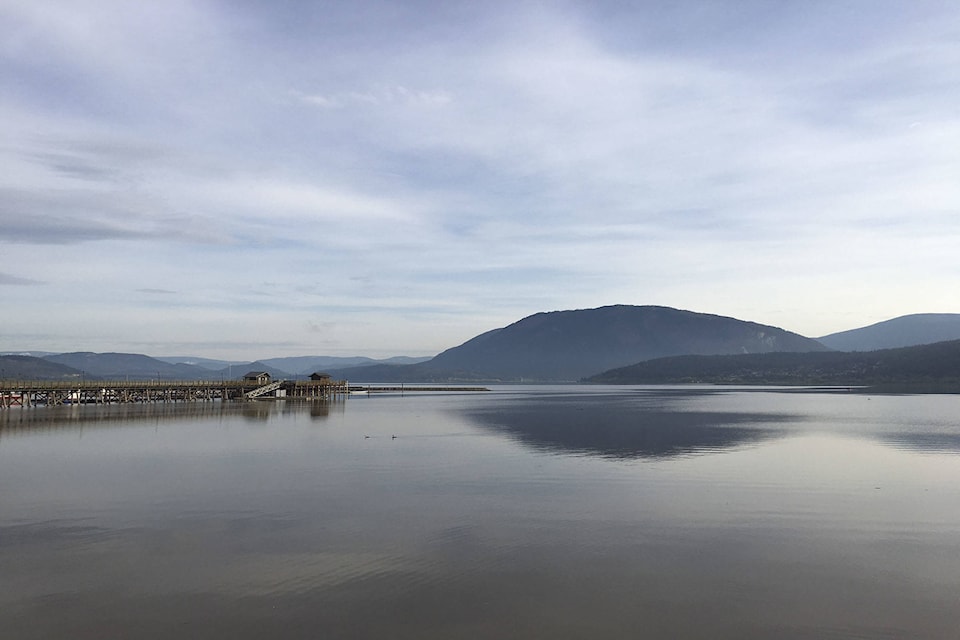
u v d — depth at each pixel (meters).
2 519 23.64
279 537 21.33
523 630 14.41
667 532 21.98
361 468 35.19
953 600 16.14
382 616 15.11
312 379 124.38
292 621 14.81
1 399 78.88
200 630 14.35
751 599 16.16
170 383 100.19
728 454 40.66
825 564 18.73
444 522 23.25
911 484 30.44
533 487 29.64
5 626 14.54
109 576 17.66
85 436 49.66
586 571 18.09
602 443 46.97
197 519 23.66
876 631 14.44
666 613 15.30
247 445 45.00
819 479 31.62
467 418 73.00
